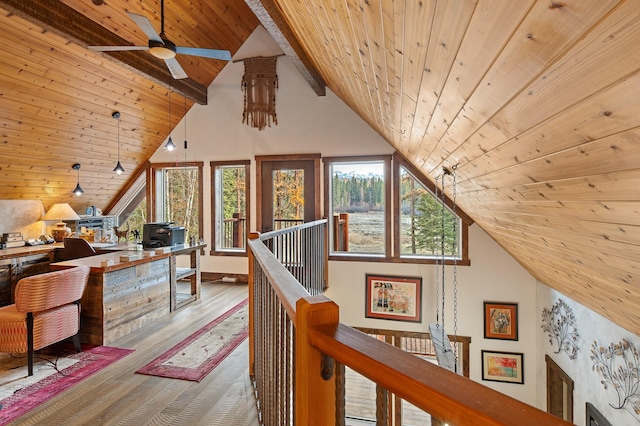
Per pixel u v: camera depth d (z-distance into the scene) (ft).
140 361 9.93
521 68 2.97
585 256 6.20
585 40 2.17
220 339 11.56
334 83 15.29
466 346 16.56
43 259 16.61
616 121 2.57
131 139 19.21
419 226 17.71
